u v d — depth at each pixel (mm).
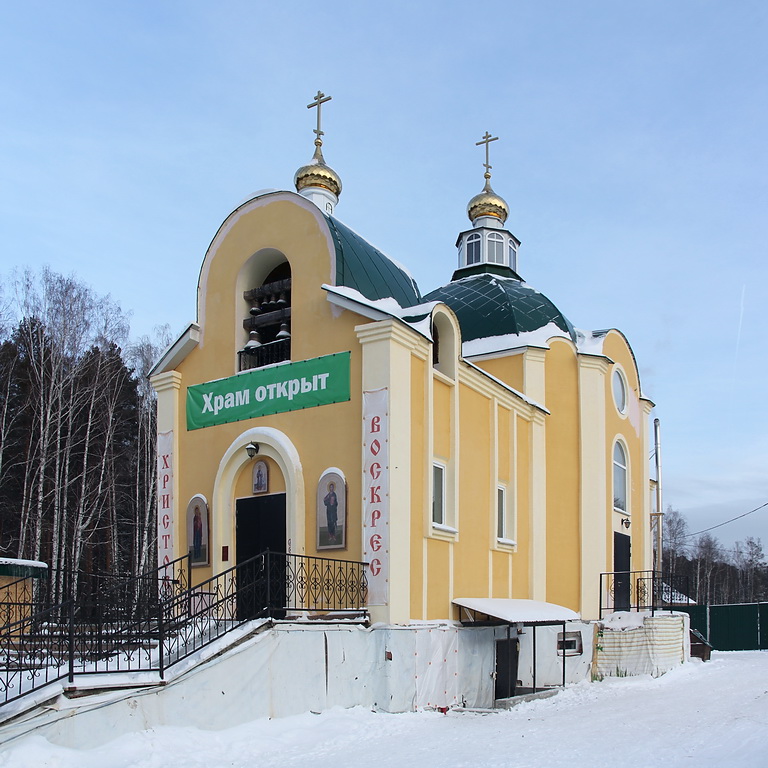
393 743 11469
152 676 11008
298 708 12523
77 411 32438
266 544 15867
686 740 11297
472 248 28859
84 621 12891
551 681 19391
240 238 17781
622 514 24234
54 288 32656
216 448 17266
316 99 21562
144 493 35250
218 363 17703
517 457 20078
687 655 23719
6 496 32156
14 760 9219
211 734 11141
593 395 22766
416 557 15086
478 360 22984
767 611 34188
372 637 13969
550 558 21109
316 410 15703
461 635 16078
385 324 14891
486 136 29969
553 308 24469
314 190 20906
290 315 16750
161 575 17656
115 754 10023
